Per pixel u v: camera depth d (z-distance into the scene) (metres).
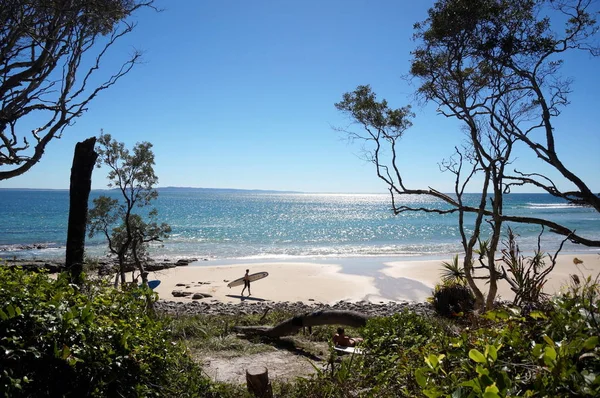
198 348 9.57
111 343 4.14
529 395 2.09
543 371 2.23
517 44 9.74
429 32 10.48
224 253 39.75
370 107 11.95
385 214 105.25
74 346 3.68
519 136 9.69
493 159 10.30
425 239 50.22
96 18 8.12
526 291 4.20
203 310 18.22
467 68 11.08
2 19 7.39
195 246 45.09
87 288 4.91
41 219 78.75
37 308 3.72
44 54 7.66
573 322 2.56
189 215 97.25
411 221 80.88
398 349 4.85
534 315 2.82
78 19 8.20
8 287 3.81
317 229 64.25
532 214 89.56
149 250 41.81
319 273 28.12
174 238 52.28
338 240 50.41
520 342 2.61
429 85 11.39
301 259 35.16
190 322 11.90
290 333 11.18
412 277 26.39
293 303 20.42
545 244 41.00
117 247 18.72
